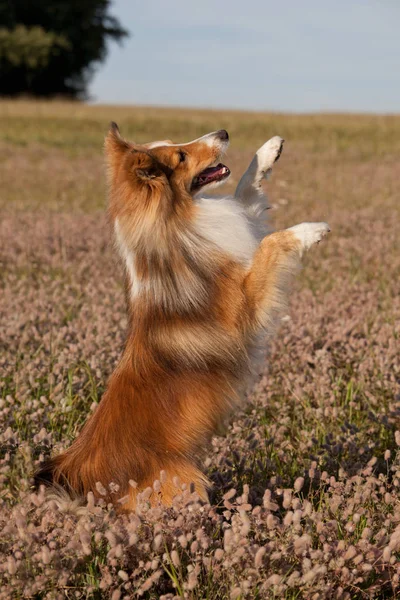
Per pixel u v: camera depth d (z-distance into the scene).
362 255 10.45
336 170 21.77
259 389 5.66
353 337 6.69
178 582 3.33
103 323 6.62
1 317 7.23
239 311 4.41
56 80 84.06
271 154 5.27
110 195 4.58
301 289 8.82
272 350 6.40
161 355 4.17
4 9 77.44
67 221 12.80
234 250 4.54
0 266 10.00
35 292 8.20
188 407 4.07
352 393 5.60
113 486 3.56
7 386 5.72
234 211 4.80
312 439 4.76
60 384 5.21
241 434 4.93
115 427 3.93
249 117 42.00
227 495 3.50
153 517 3.37
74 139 31.53
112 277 9.16
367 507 3.85
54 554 3.13
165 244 4.27
